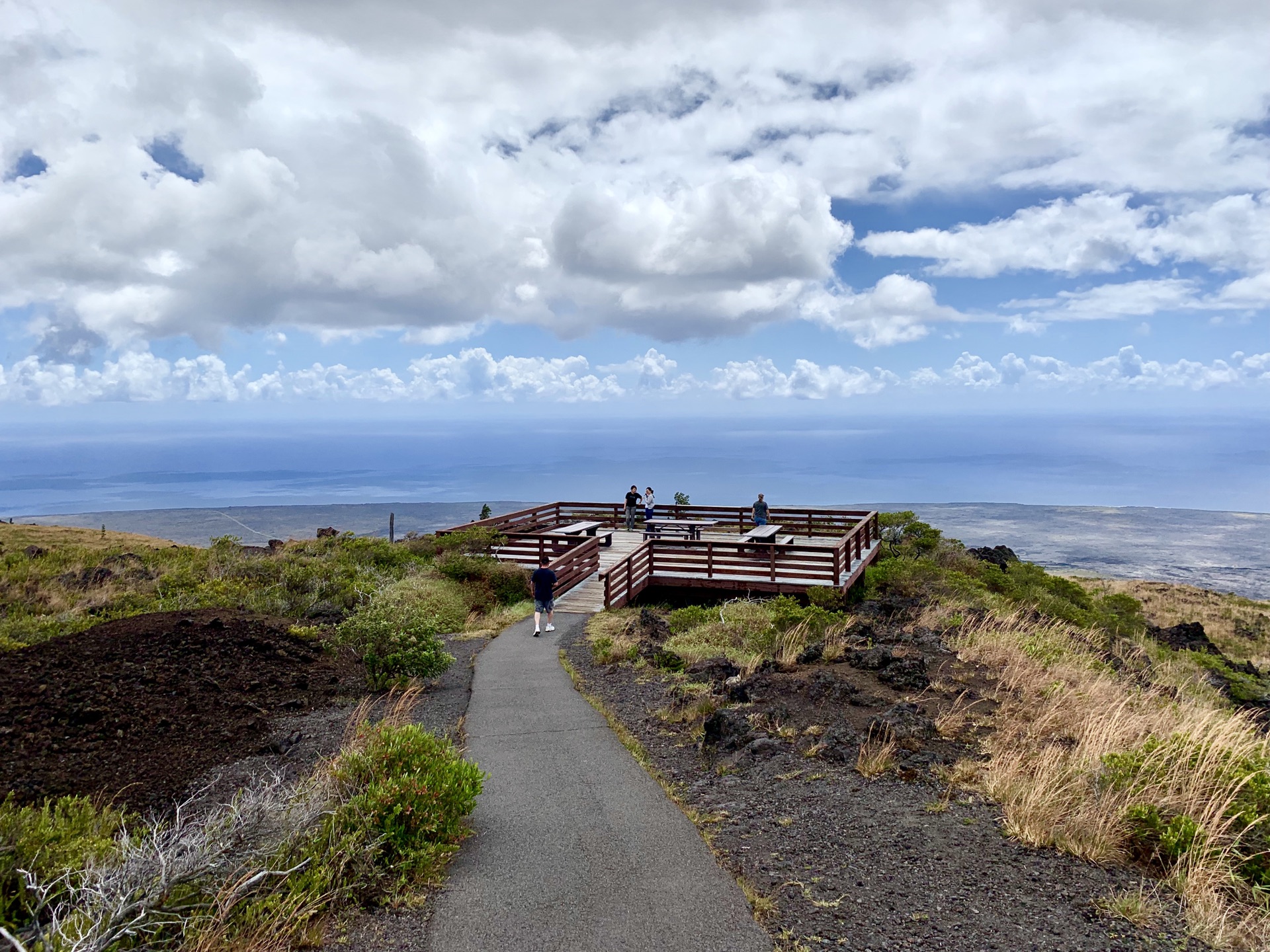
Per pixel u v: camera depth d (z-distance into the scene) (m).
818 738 8.05
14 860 4.94
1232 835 5.48
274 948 4.48
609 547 26.61
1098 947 4.44
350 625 11.55
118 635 11.11
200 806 6.88
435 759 6.48
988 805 6.46
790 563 20.61
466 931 4.79
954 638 12.71
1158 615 37.22
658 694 10.69
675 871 5.53
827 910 4.92
